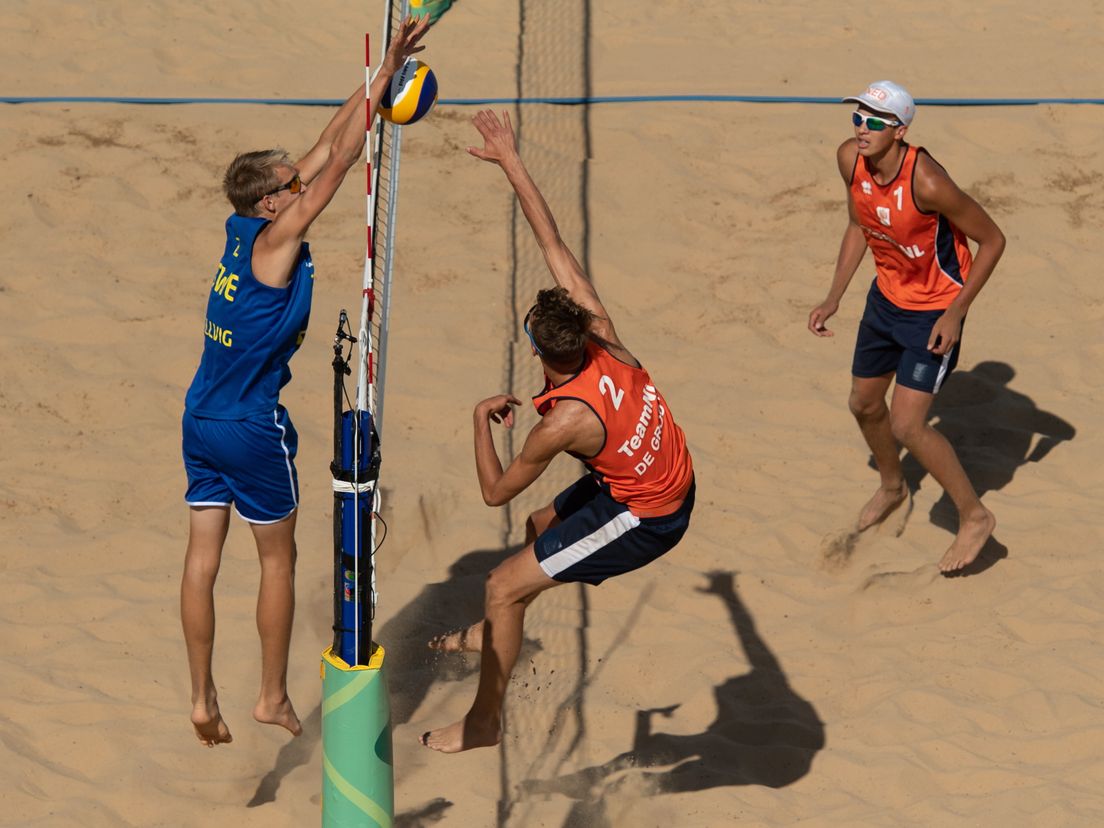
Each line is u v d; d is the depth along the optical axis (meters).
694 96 35.94
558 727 19.08
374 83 15.60
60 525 22.58
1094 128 35.22
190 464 16.34
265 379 15.83
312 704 19.14
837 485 24.52
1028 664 20.20
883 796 17.84
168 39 38.06
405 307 28.64
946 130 34.91
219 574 21.64
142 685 19.28
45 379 26.27
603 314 16.34
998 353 28.11
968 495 21.53
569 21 39.97
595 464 15.56
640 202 32.38
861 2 41.59
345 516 12.90
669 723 19.23
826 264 30.78
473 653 20.47
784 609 21.69
